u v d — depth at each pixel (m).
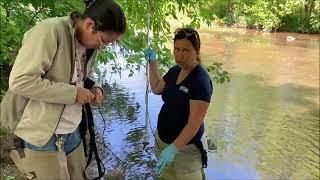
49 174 2.23
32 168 2.23
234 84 12.50
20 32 5.43
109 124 7.23
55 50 2.07
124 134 6.82
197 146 3.25
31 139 2.16
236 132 8.69
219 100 10.84
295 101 11.09
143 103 8.40
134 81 9.73
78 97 2.13
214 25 23.72
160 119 3.30
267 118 9.60
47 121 2.15
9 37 5.38
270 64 15.58
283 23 25.34
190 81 3.04
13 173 4.46
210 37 20.91
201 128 3.27
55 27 2.08
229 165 7.12
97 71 9.71
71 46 2.12
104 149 6.14
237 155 7.57
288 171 7.04
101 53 6.81
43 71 2.05
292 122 9.48
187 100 3.06
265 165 7.22
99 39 2.08
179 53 3.01
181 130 3.16
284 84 12.79
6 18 5.43
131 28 5.58
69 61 2.13
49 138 2.16
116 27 2.06
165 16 5.66
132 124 7.31
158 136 3.34
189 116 3.02
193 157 3.25
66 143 2.33
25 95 2.05
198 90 2.99
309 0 25.08
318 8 24.84
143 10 5.48
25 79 2.00
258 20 24.52
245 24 24.45
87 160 2.71
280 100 11.09
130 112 7.88
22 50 2.05
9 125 2.20
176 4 6.16
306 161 7.48
